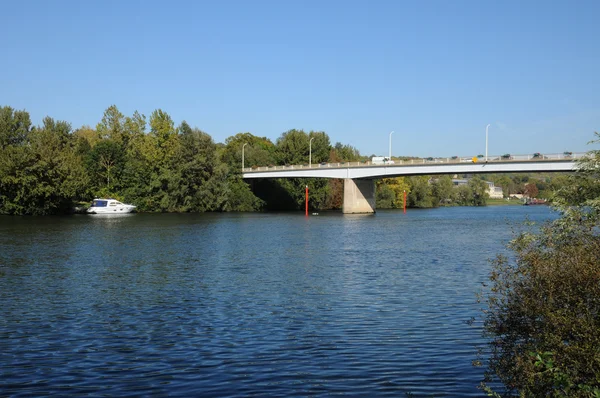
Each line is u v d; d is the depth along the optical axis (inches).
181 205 4419.3
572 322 406.3
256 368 596.1
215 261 1480.1
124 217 3661.4
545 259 478.3
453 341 696.4
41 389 536.1
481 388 535.8
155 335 727.1
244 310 875.4
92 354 645.3
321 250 1764.3
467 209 5979.3
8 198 3526.1
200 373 581.6
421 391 530.6
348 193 4409.5
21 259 1499.8
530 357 412.8
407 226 2945.4
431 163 3735.2
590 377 386.6
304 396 519.8
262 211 4867.1
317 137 5502.0
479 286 1088.2
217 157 4594.0
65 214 3895.2
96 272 1277.1
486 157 3474.4
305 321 802.8
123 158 4426.7
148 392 528.7
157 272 1279.5
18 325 778.8
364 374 577.3
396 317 825.5
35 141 3727.9
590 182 658.8
